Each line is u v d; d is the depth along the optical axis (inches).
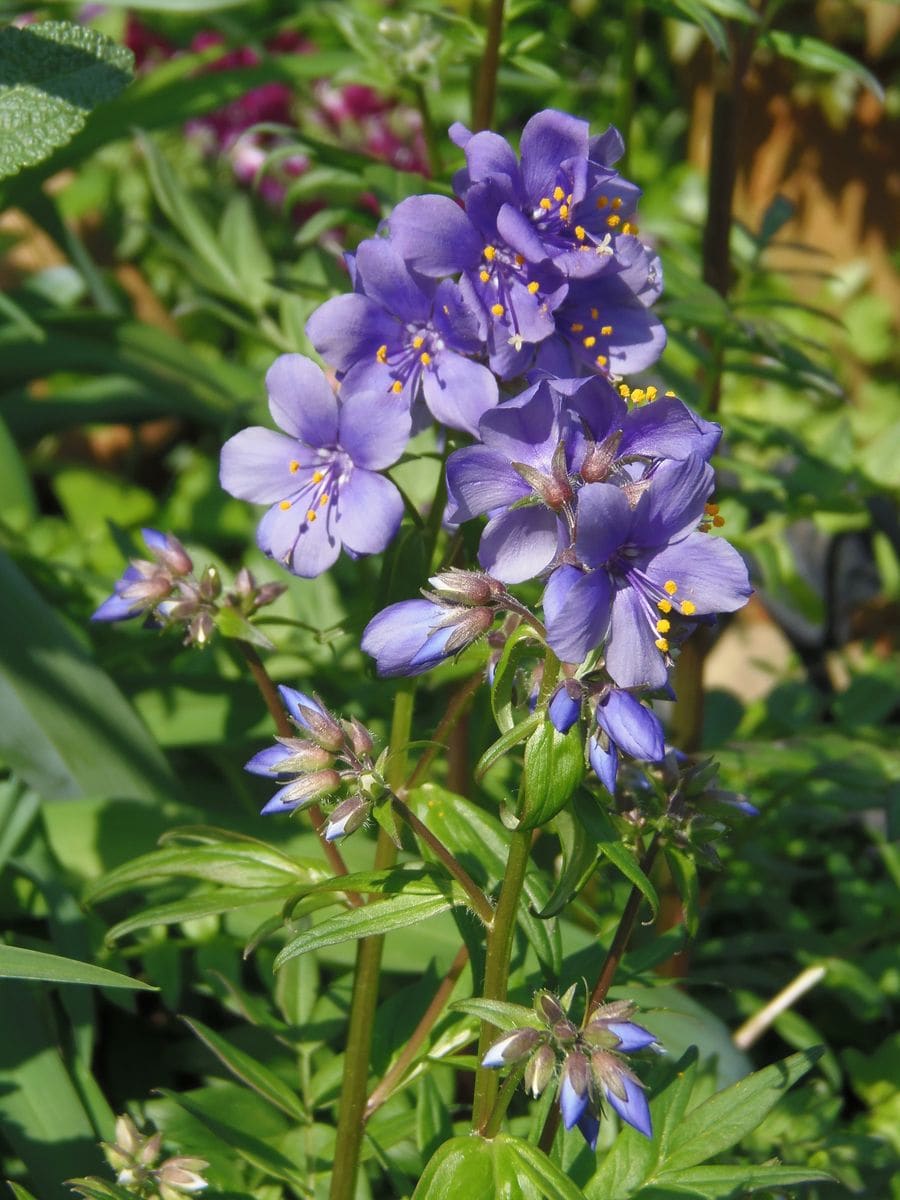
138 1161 12.0
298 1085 14.1
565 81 15.8
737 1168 11.6
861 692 17.1
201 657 17.5
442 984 12.5
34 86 12.8
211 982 13.9
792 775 16.6
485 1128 11.1
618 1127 13.5
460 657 11.1
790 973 16.9
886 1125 15.0
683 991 15.6
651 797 11.7
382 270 11.2
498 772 16.2
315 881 11.9
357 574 18.0
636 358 11.5
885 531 16.9
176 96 20.0
